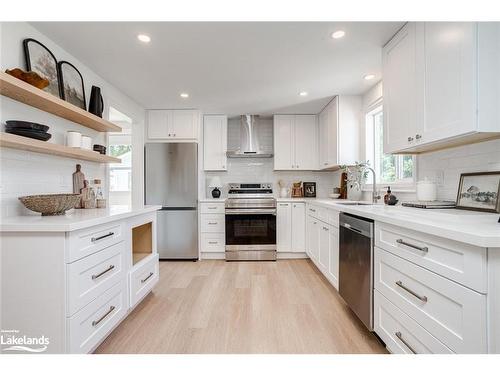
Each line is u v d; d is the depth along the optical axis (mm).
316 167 4059
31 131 1571
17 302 1296
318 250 3037
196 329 1870
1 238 1293
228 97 3301
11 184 1642
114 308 1761
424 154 2102
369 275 1698
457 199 1714
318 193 4328
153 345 1682
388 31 1886
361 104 3221
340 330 1851
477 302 919
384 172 2947
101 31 1872
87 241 1460
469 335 950
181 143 3736
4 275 1297
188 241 3707
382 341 1651
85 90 2420
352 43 2045
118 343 1704
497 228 1026
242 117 4090
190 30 1859
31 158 1788
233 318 2025
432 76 1551
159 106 3678
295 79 2738
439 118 1503
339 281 2242
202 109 3824
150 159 3717
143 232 2535
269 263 3541
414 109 1726
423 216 1440
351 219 1968
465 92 1315
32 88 1521
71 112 1947
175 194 3721
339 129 3223
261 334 1803
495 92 1278
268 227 3672
